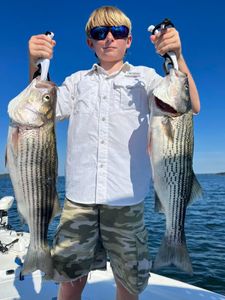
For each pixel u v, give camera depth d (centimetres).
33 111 83
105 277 125
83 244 89
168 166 87
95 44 92
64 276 89
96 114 91
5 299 110
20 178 83
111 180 88
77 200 89
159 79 93
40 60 84
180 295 113
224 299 111
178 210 88
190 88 90
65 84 98
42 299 111
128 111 90
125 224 88
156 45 85
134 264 87
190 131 88
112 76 93
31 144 84
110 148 89
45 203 86
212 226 347
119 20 90
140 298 111
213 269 204
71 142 92
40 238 86
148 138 88
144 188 91
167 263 86
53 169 86
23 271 83
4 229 171
